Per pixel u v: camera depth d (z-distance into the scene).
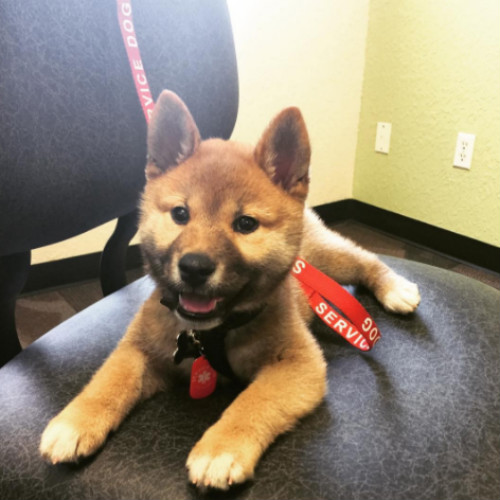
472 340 0.89
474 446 0.68
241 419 0.67
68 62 0.83
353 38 2.33
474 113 2.00
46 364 0.86
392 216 2.51
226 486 0.60
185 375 0.83
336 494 0.62
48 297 1.95
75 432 0.66
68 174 0.86
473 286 1.06
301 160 0.75
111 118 0.91
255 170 0.74
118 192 0.96
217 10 1.08
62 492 0.65
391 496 0.62
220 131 1.15
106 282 1.33
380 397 0.76
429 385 0.79
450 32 1.99
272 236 0.72
